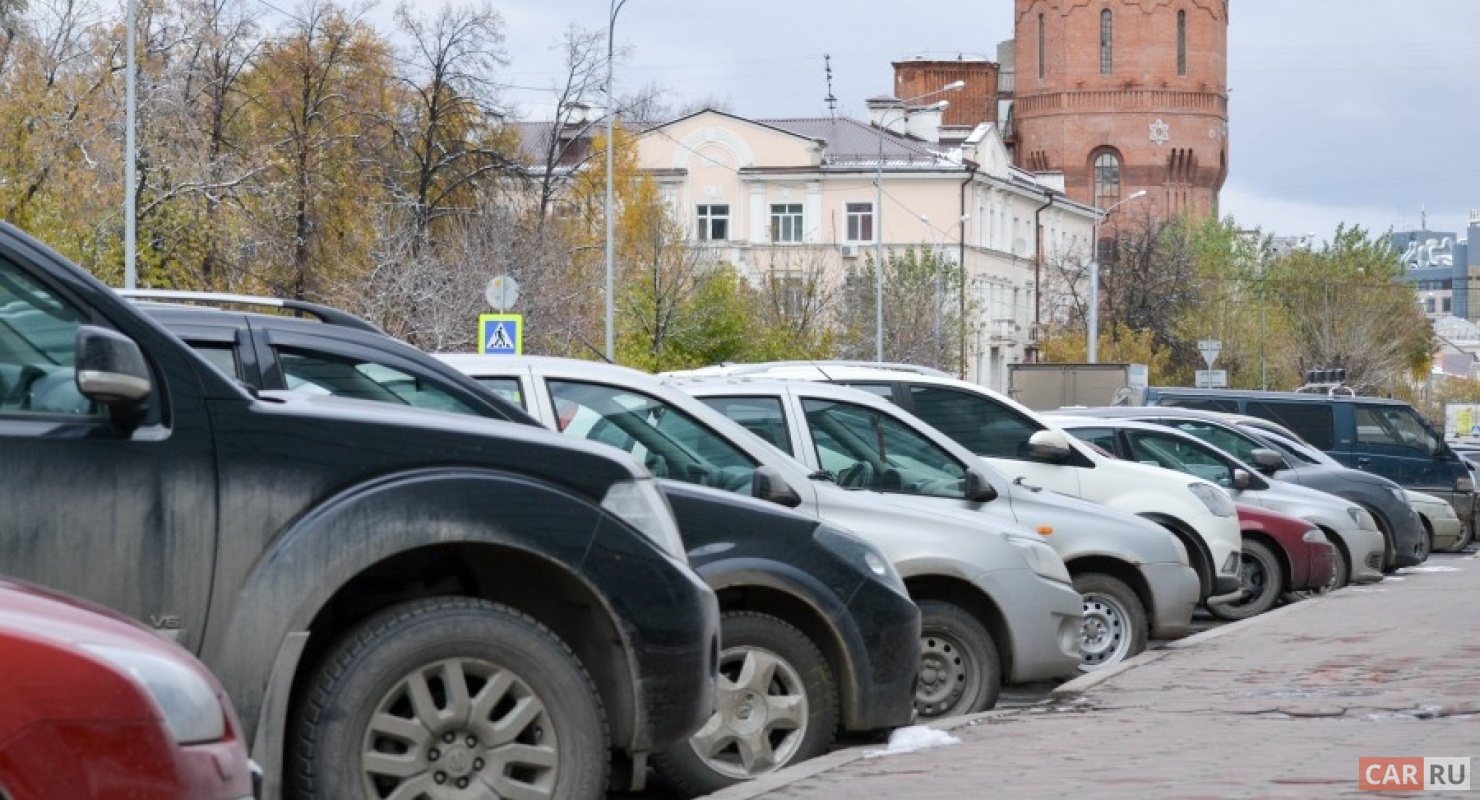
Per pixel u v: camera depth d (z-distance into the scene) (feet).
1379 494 109.81
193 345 40.65
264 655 26.35
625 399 42.96
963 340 314.14
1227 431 105.60
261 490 26.66
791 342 273.54
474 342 186.60
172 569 26.14
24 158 166.61
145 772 18.84
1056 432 64.18
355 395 40.32
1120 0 505.25
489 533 27.68
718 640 30.66
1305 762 35.01
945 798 31.86
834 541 38.60
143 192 172.04
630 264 237.86
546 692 27.99
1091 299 296.51
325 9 210.38
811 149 359.66
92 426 25.96
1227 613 85.71
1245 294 429.38
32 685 18.43
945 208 360.48
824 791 32.96
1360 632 65.26
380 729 27.37
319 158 207.31
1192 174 508.53
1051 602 48.03
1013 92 536.83
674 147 363.15
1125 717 43.57
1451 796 30.63
